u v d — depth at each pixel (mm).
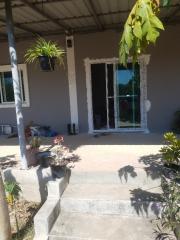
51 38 7715
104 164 4871
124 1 5297
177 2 5441
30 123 8055
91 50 7555
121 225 3713
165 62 7273
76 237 3506
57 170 4629
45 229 3602
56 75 7871
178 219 3193
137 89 7629
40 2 4996
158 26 1919
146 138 6840
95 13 5750
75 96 7855
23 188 4504
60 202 4082
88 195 4145
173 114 7465
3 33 7527
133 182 4418
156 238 3400
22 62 7984
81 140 6930
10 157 5598
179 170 4078
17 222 3846
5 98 8422
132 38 2035
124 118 7863
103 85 7789
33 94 8109
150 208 3818
